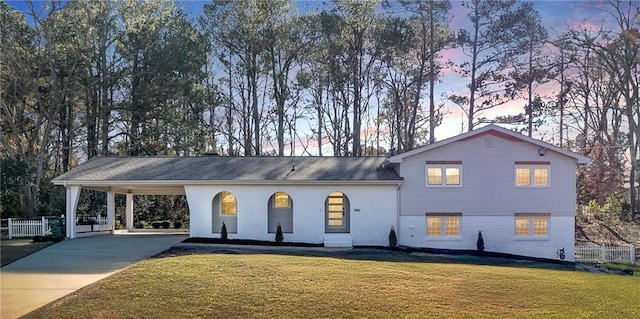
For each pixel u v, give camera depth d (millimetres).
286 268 15484
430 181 25266
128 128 43281
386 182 24781
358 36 44344
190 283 13359
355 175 25438
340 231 25625
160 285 13156
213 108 46812
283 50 45531
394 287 13586
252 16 43594
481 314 11555
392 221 24969
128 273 14539
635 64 41219
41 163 35688
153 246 21641
